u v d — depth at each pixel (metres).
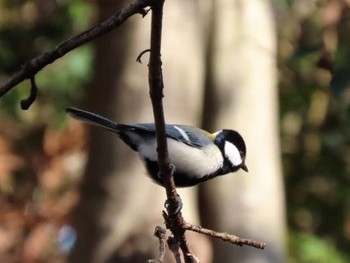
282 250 11.40
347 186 17.25
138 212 10.75
